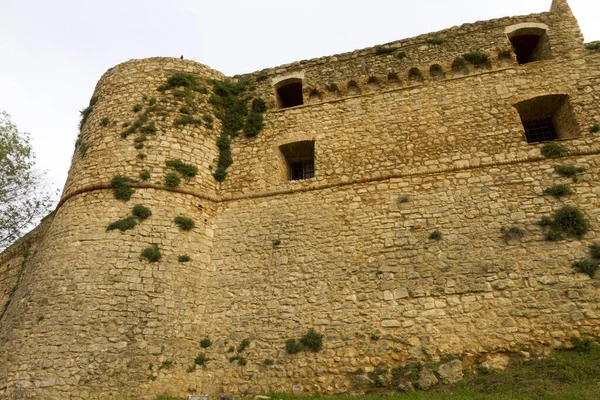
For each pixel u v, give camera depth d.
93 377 10.24
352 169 13.52
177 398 10.46
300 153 15.12
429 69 14.51
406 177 12.89
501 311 10.34
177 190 13.44
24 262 17.70
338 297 11.56
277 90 16.33
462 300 10.69
